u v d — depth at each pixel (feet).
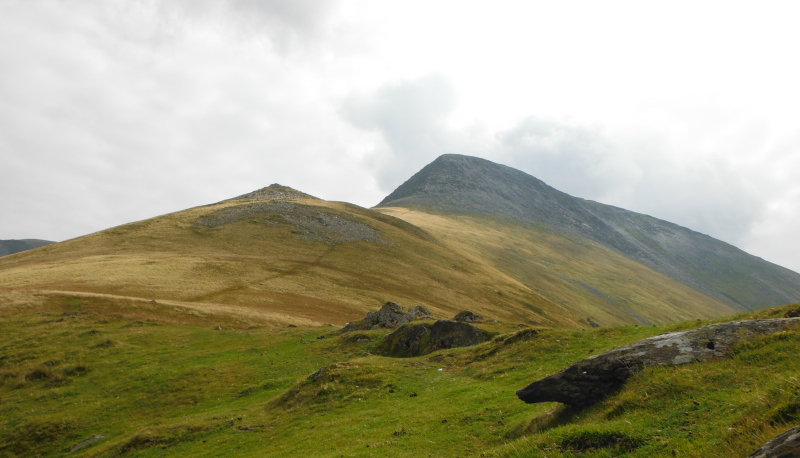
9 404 134.31
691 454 36.24
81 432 114.73
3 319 198.59
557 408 58.34
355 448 67.56
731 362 48.67
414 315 188.75
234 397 126.00
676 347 53.93
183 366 154.51
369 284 396.78
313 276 382.22
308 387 106.83
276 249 452.76
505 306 444.14
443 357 121.49
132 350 173.58
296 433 83.71
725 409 41.11
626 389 50.57
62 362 160.25
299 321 250.78
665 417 43.39
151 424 112.98
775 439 29.45
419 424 74.49
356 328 184.24
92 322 201.36
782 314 83.82
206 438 92.32
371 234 561.43
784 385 39.24
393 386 100.99
